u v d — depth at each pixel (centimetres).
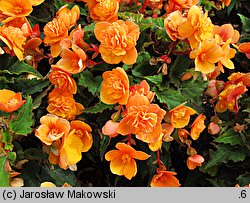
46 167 89
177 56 88
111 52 83
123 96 81
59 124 82
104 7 87
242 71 105
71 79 84
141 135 80
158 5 98
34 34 90
